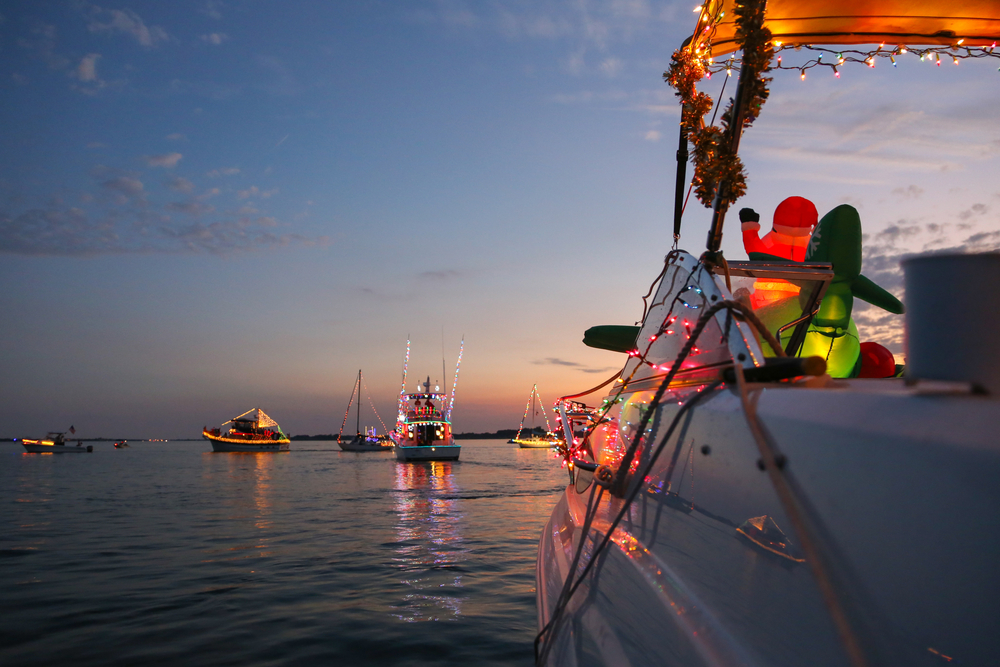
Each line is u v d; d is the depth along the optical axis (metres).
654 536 1.63
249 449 99.88
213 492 24.44
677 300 2.05
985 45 3.56
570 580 2.05
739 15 2.13
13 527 13.56
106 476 37.25
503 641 5.27
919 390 0.82
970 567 0.66
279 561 9.16
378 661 4.82
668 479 1.62
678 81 2.99
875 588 0.78
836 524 0.88
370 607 6.44
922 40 3.60
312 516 15.42
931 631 0.69
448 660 4.82
